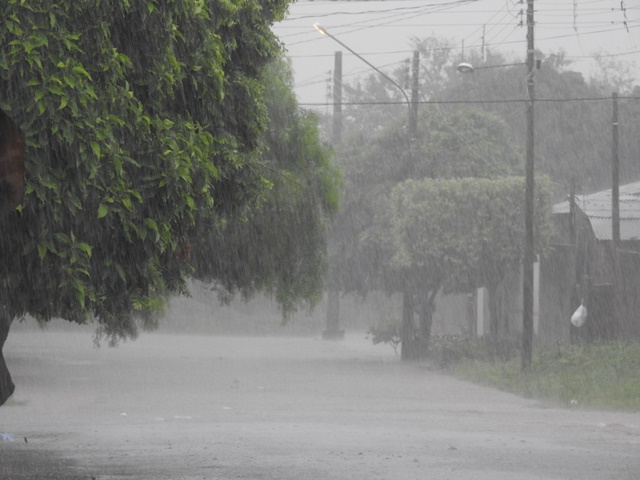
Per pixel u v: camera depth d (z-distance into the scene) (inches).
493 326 2380.7
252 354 2878.9
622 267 2272.4
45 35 561.9
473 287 2425.0
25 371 2143.2
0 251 576.1
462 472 778.2
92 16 586.2
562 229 2551.7
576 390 1487.5
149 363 2434.8
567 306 2481.5
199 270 1263.5
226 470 792.9
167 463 837.8
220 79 714.8
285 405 1406.3
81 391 1651.1
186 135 677.3
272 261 1401.3
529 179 1844.2
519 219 2313.0
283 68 1482.5
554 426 1136.2
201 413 1295.5
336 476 759.7
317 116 1505.9
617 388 1488.7
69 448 942.4
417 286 2439.7
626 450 916.6
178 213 647.8
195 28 686.5
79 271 594.6
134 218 627.8
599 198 2492.6
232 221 1163.3
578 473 772.0
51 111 555.2
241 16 836.0
